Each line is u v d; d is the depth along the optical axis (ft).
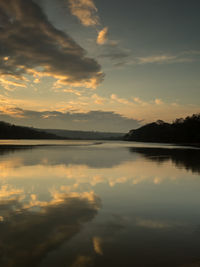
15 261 12.65
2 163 59.98
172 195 28.27
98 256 13.30
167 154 101.81
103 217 20.06
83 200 25.54
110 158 78.69
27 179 37.65
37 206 22.97
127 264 12.52
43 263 12.51
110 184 34.53
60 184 33.96
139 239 15.62
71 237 15.76
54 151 117.39
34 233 16.30
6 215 20.10
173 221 19.30
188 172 46.70
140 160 71.67
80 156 86.33
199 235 16.40
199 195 28.37
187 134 447.83
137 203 24.72
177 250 14.12
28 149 134.41
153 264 12.54
